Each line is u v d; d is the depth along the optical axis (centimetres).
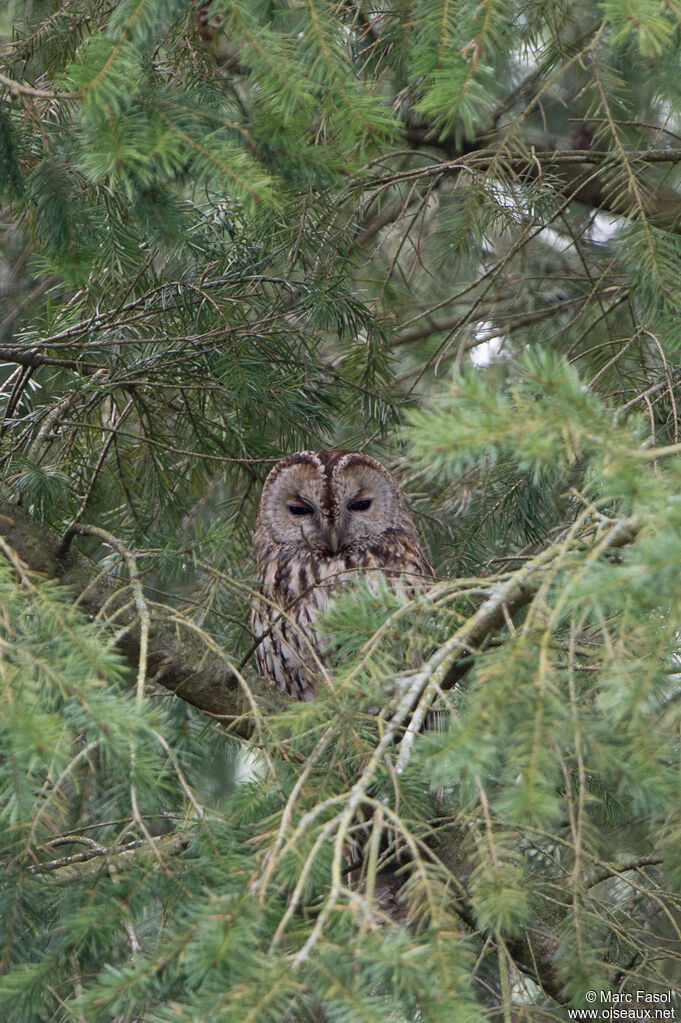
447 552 1102
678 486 450
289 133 639
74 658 482
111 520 1041
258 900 429
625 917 694
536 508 966
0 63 833
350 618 523
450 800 736
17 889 552
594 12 936
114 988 425
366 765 503
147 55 681
